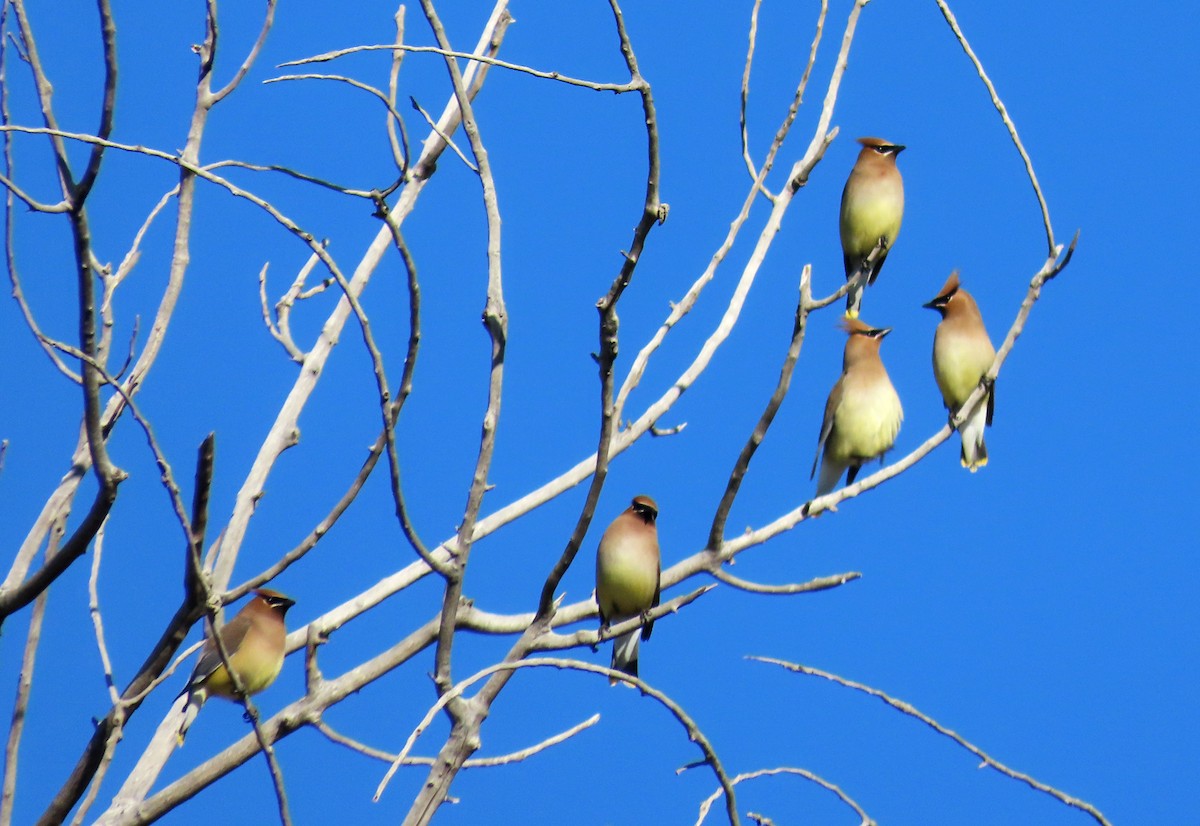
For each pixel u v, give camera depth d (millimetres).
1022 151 10562
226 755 9680
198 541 8992
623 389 9805
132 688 9164
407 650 10242
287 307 11648
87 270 8883
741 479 10172
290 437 11273
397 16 11906
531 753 8961
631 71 8484
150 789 10234
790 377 9938
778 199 10914
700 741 8133
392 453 8414
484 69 12180
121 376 10055
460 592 8812
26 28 9727
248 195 8039
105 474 9070
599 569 13648
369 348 8297
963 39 10070
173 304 10594
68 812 9172
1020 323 11219
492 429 8906
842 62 10992
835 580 10102
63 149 9000
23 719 9531
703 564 10391
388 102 8602
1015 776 8773
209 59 11047
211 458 8789
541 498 11117
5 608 9359
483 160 9141
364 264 11805
